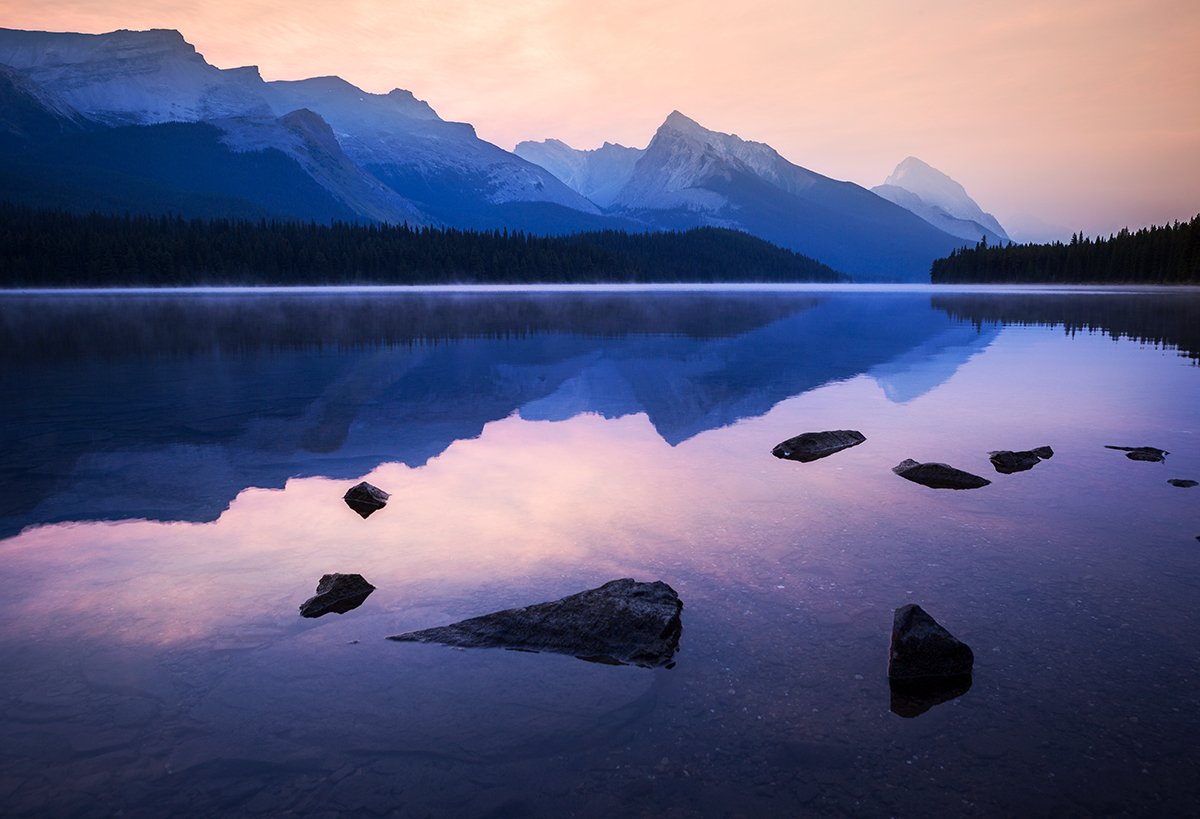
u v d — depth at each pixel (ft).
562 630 16.97
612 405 50.06
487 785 12.00
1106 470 31.42
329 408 49.49
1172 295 281.33
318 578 20.83
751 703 14.16
